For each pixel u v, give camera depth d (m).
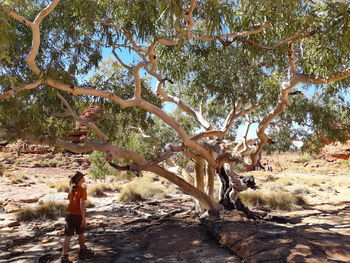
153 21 5.70
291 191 18.98
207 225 6.69
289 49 6.35
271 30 6.07
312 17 5.47
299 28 5.72
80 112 8.45
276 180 29.59
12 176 24.95
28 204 13.58
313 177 35.47
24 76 6.02
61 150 7.91
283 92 6.98
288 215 10.12
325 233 5.77
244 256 4.87
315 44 6.01
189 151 9.20
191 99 10.70
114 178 26.14
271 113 7.74
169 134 12.26
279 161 57.12
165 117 6.46
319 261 4.16
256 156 8.80
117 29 6.12
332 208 11.76
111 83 7.17
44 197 15.40
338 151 50.59
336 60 5.75
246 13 5.64
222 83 7.88
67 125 8.23
